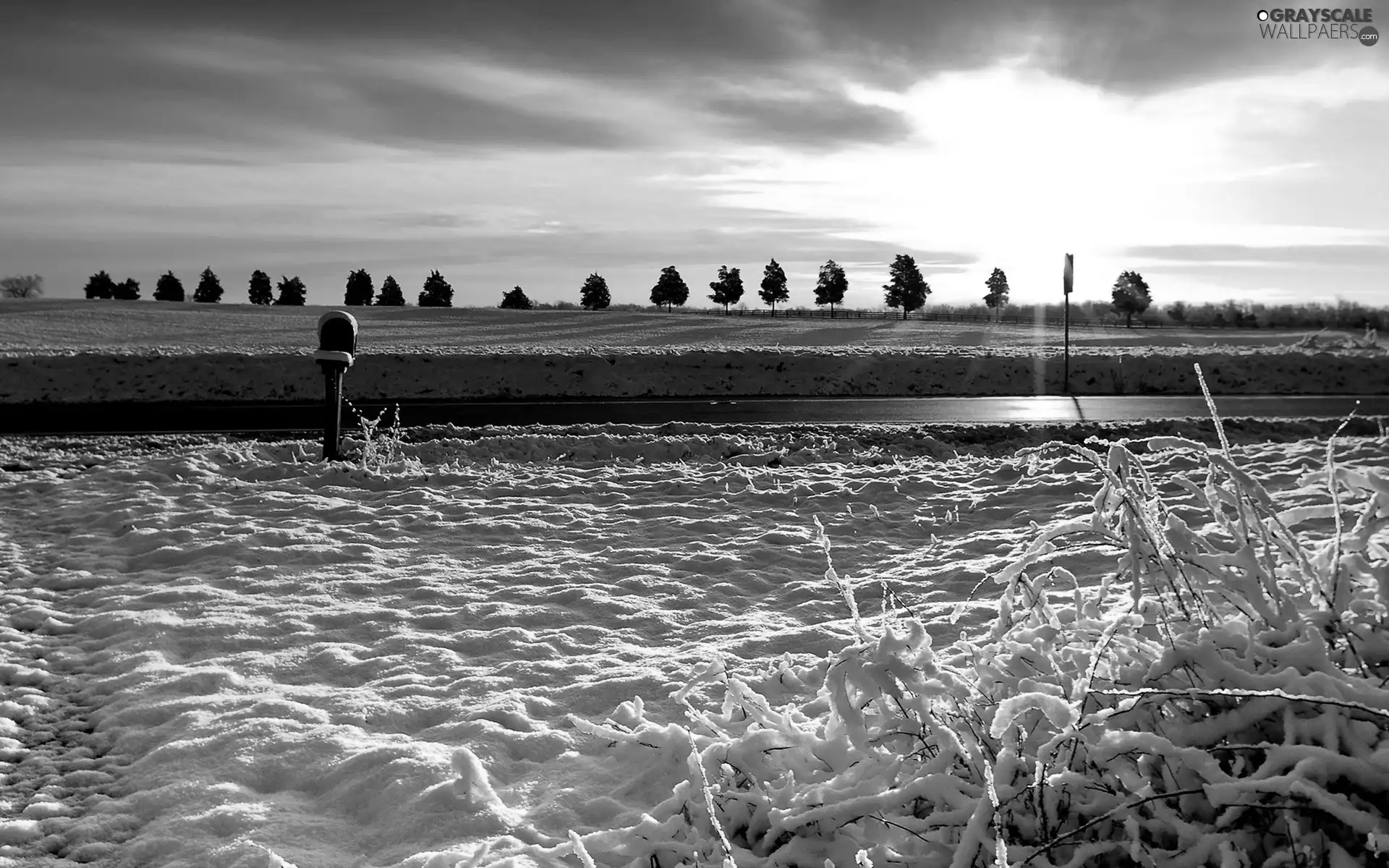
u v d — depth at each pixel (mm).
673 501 9328
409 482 10180
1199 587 3064
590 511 8906
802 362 26422
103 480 10102
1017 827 2553
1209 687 2623
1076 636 3215
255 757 3820
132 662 5031
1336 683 2445
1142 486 3148
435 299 103688
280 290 110875
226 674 4793
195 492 9586
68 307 70688
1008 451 13602
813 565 7074
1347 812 2195
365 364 24188
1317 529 6215
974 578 6367
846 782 2855
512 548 7590
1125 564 3250
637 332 56219
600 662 4996
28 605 6039
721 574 6824
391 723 4230
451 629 5664
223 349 33625
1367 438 11703
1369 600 2885
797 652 5043
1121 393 24922
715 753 3148
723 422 17297
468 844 3047
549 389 24047
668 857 2867
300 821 3314
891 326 73750
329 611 5910
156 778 3693
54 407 19234
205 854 3096
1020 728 2715
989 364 27016
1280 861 2289
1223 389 26125
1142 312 95188
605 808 3299
